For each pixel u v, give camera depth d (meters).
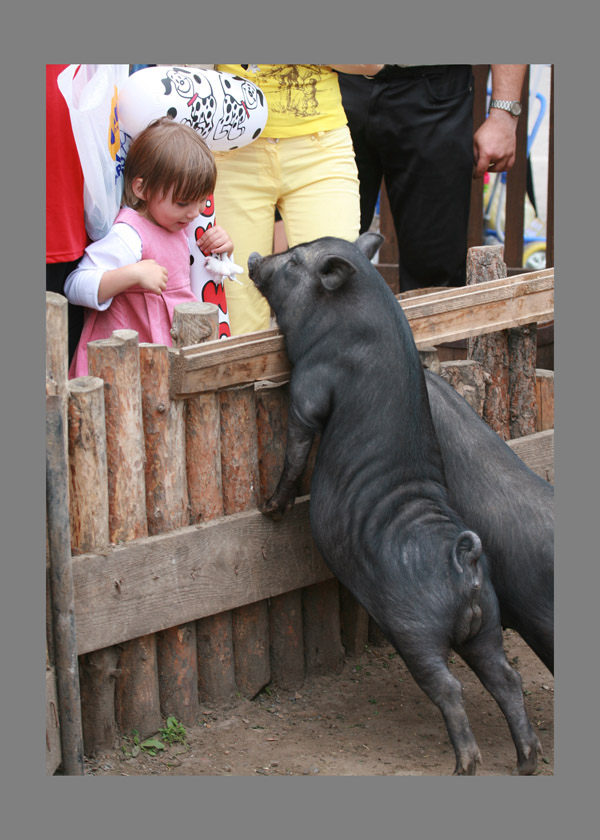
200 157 5.01
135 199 5.16
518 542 4.50
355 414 4.31
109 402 4.24
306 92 5.82
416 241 7.02
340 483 4.34
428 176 6.82
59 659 4.02
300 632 4.98
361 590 4.31
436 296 5.06
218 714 4.71
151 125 5.02
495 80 6.88
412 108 6.68
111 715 4.36
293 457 4.50
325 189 5.91
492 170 7.04
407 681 5.11
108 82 4.89
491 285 5.21
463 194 6.92
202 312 4.53
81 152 4.71
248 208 5.85
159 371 4.36
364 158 7.01
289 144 5.85
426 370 4.88
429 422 4.43
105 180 4.90
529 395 5.80
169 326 5.14
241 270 5.50
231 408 4.63
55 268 5.00
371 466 4.30
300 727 4.68
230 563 4.58
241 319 5.95
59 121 4.59
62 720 4.05
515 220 8.98
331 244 4.44
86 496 4.16
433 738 4.61
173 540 4.38
